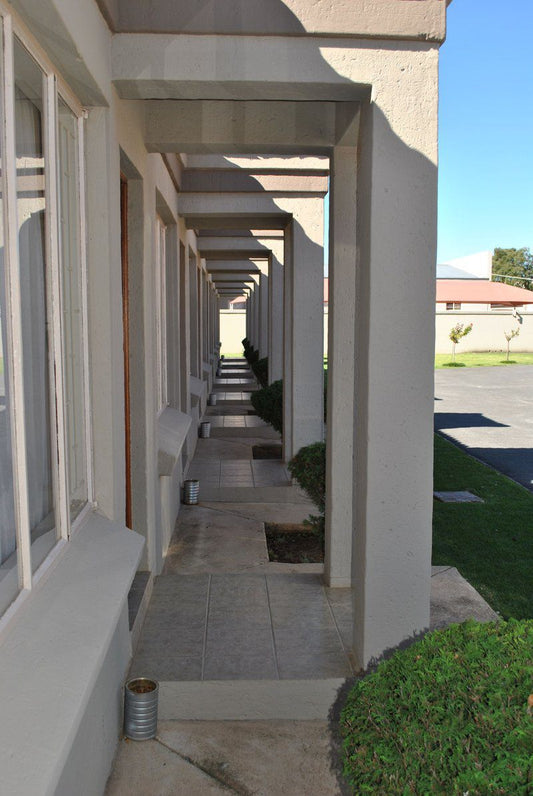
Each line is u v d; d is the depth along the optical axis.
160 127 4.92
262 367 17.81
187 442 9.75
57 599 2.62
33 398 2.83
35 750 1.92
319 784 3.32
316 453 6.20
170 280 7.87
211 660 4.07
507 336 34.03
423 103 3.62
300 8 3.55
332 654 4.16
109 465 3.64
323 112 4.93
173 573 5.76
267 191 8.09
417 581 3.86
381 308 3.69
